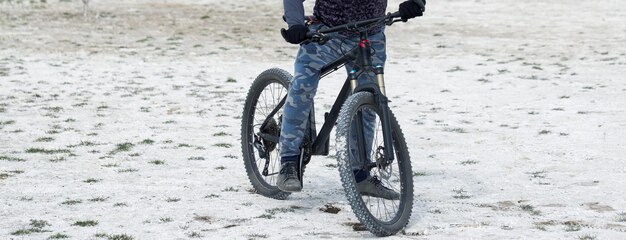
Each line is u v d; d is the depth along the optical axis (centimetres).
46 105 1794
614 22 3838
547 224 871
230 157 1271
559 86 2125
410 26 3766
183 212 929
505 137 1448
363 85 854
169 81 2219
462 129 1539
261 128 990
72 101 1856
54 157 1265
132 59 2697
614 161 1227
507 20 3988
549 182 1089
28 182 1090
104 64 2559
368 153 873
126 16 4062
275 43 3212
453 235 825
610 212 923
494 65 2588
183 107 1789
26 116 1653
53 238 820
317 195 1016
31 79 2203
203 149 1336
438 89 2116
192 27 3688
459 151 1327
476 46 3112
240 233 838
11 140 1405
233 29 3641
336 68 896
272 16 4166
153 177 1126
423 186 1071
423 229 850
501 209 944
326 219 897
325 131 904
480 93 2036
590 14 4172
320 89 2098
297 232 841
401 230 847
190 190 1046
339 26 843
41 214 922
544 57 2767
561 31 3556
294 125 912
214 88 2098
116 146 1360
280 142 922
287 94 929
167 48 3009
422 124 1603
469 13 4284
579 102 1858
